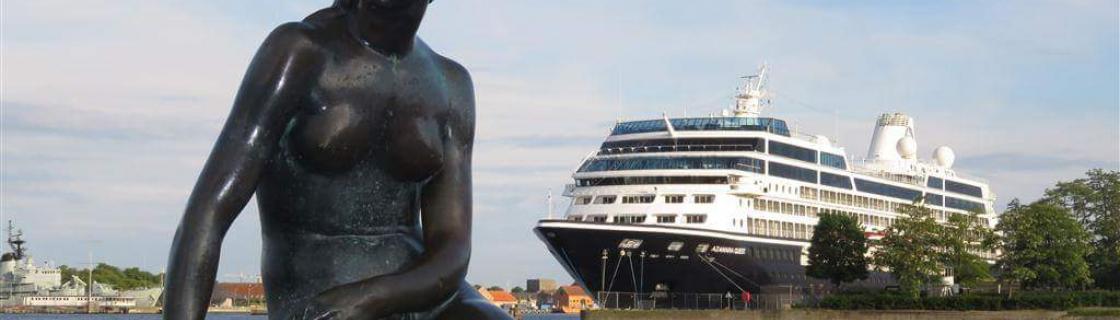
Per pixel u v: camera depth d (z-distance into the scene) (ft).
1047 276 263.90
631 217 246.47
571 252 231.71
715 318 227.61
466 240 13.24
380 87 12.70
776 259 253.44
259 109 12.16
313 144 12.46
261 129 12.17
